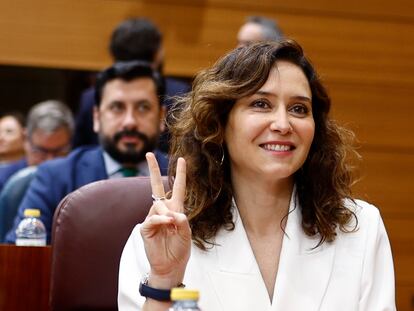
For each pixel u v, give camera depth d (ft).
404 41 20.18
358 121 20.03
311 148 8.34
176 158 8.36
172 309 5.98
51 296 8.87
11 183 14.52
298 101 7.86
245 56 7.91
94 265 8.82
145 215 8.91
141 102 12.94
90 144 16.48
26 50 18.92
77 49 19.02
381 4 20.10
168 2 19.22
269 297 7.90
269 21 16.14
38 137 16.93
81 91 19.36
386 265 8.14
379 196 20.10
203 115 7.99
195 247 7.96
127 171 12.93
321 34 19.84
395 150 20.20
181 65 19.29
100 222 8.87
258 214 8.14
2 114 20.08
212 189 8.10
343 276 7.95
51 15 18.94
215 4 19.39
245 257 7.89
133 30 15.74
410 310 19.99
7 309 9.25
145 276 7.14
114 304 8.80
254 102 7.86
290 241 8.03
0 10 18.83
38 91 19.54
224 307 7.72
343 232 8.16
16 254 9.29
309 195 8.26
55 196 12.60
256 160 7.82
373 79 20.08
